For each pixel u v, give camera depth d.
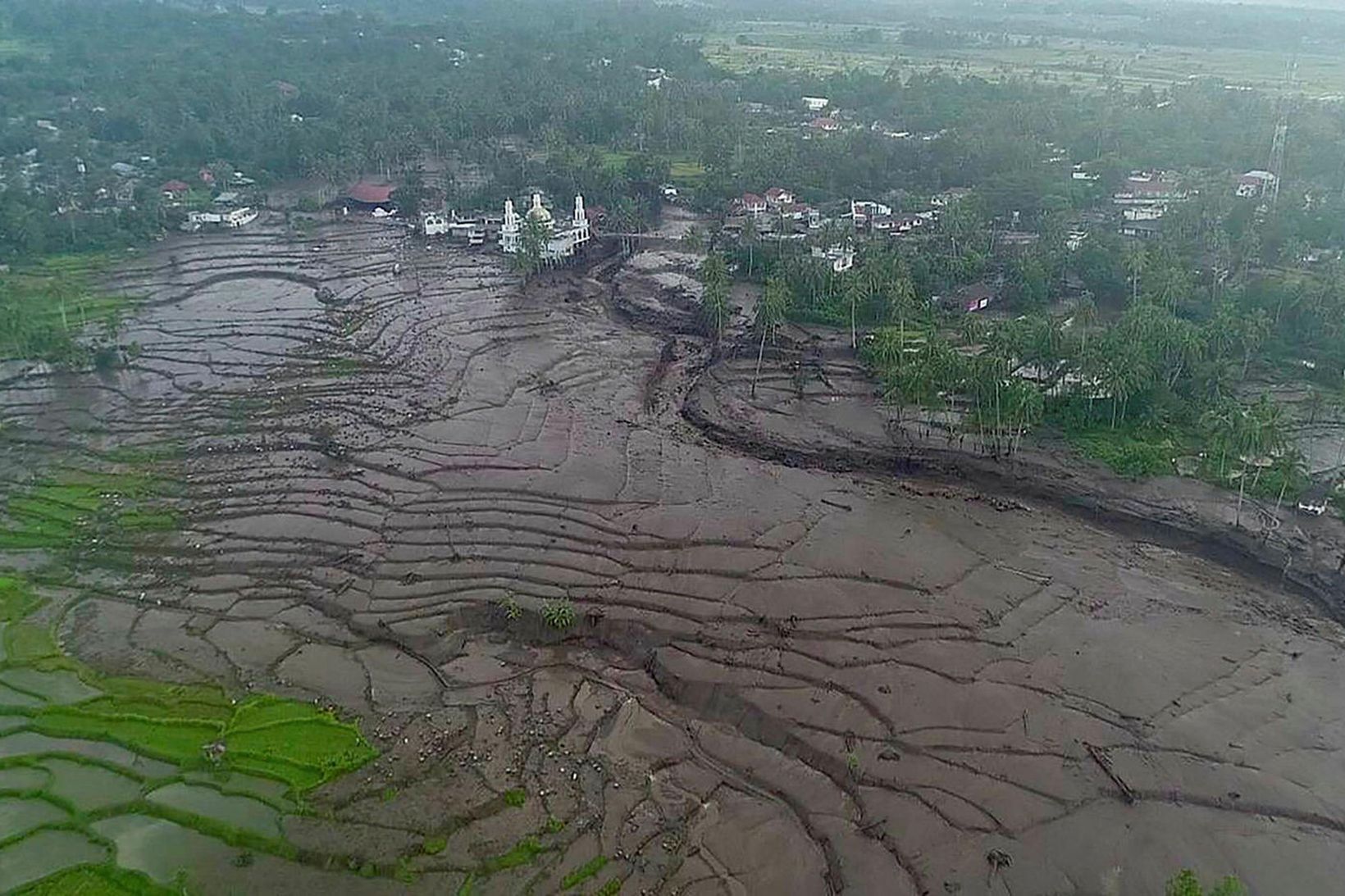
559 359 129.25
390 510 92.94
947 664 71.88
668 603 79.06
